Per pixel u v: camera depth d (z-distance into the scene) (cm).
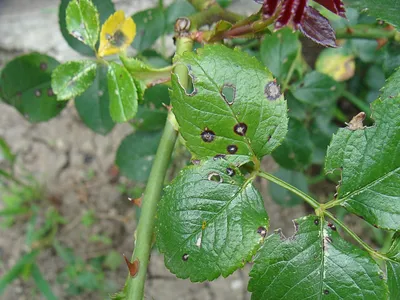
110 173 50
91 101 29
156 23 30
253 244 16
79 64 21
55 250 48
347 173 17
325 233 17
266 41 29
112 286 46
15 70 27
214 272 16
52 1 54
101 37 20
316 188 47
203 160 17
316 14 16
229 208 16
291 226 47
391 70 26
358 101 42
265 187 47
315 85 31
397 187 16
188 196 17
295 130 30
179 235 16
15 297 47
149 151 31
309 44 29
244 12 46
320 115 40
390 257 17
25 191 48
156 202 18
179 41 22
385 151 17
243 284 46
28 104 28
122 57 20
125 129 51
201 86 17
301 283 16
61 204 49
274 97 17
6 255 48
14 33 53
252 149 17
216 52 17
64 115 52
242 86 17
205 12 23
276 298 16
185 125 17
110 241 48
